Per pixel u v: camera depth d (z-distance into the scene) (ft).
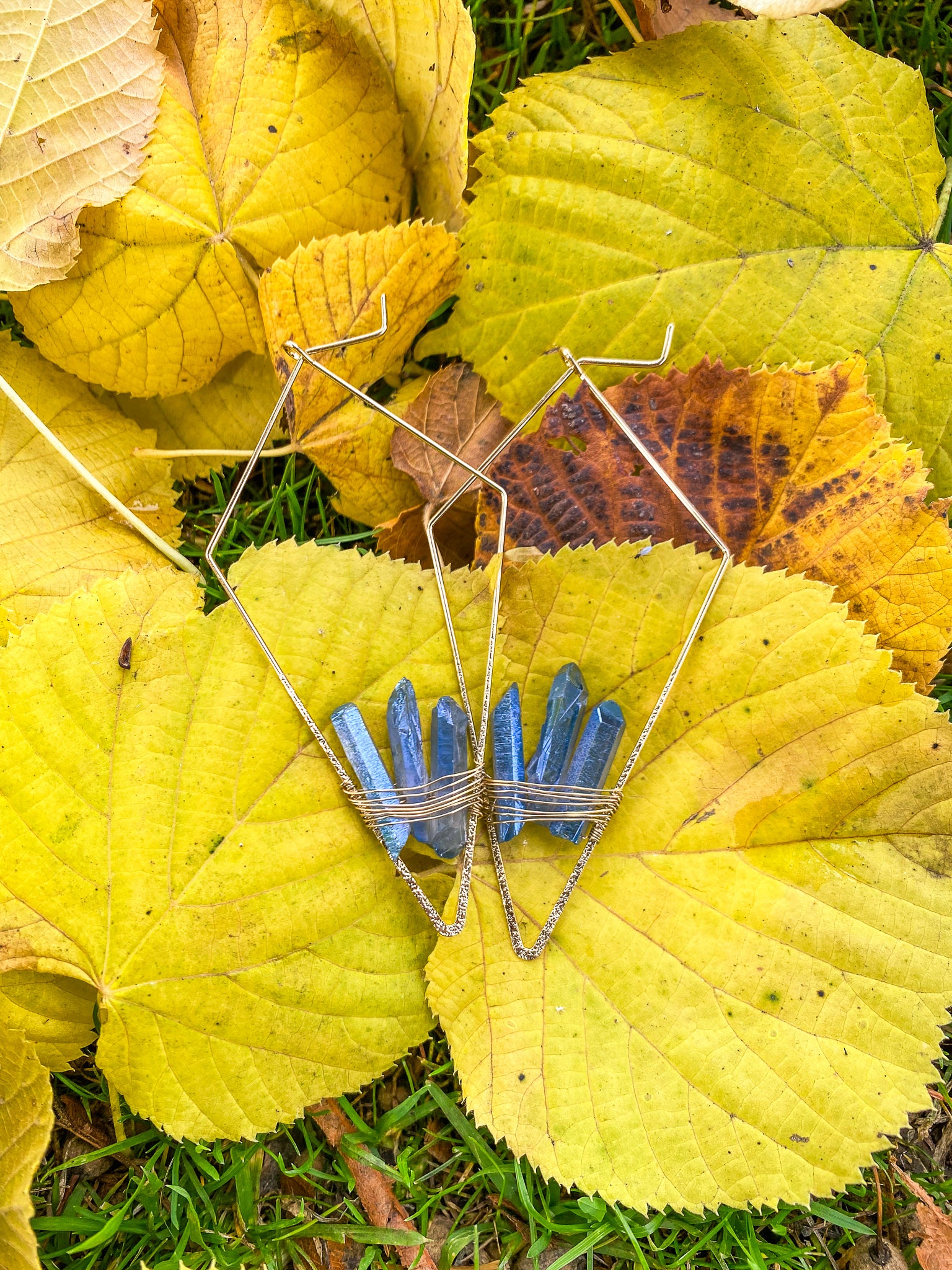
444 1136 0.71
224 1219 0.71
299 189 0.70
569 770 0.66
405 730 0.66
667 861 0.67
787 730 0.66
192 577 0.66
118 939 0.65
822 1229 0.71
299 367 0.68
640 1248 0.69
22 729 0.64
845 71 0.70
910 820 0.66
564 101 0.71
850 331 0.71
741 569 0.66
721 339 0.72
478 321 0.73
